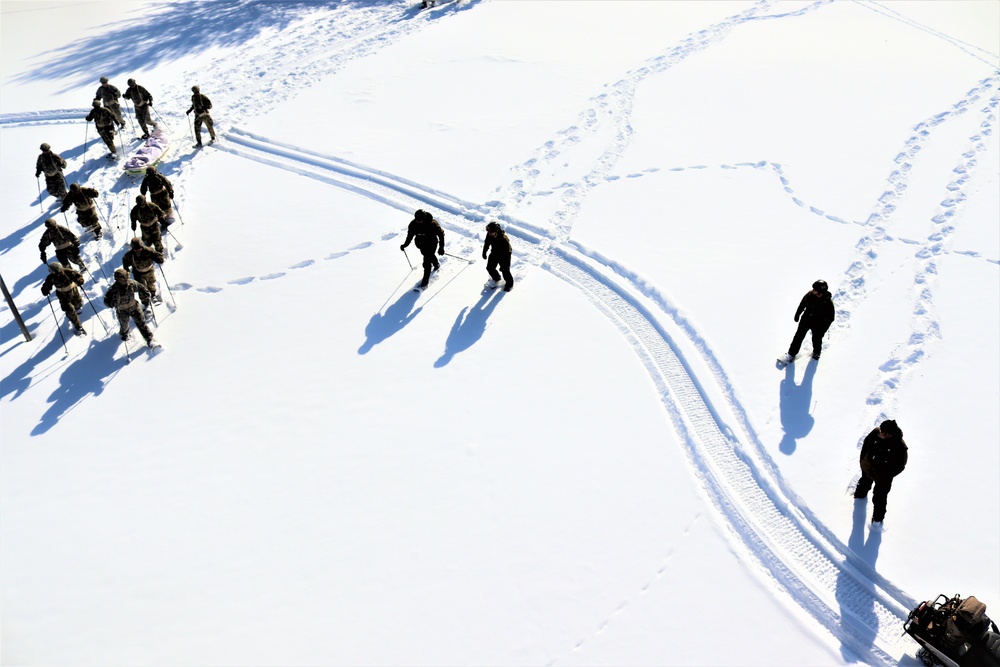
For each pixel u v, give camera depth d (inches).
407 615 289.6
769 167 553.6
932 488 324.8
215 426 374.3
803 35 773.3
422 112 650.2
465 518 323.3
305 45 799.7
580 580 297.4
